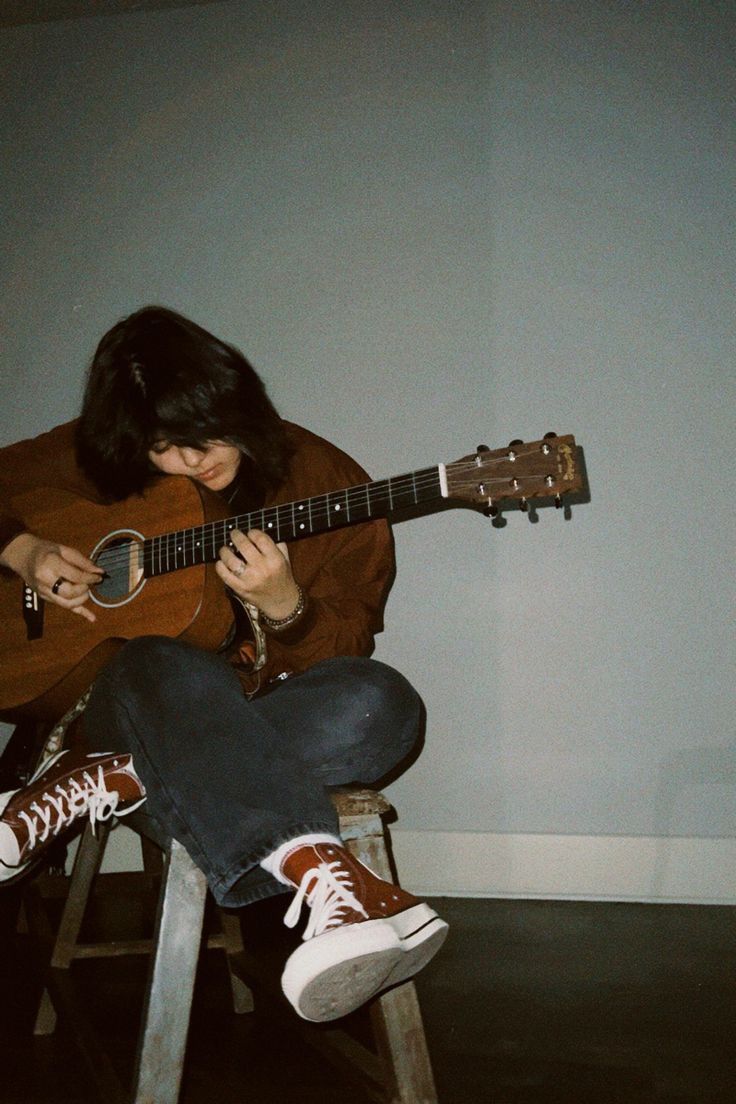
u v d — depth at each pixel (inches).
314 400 92.5
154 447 58.4
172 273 97.3
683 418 84.9
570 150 88.9
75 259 99.7
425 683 88.7
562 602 86.4
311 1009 35.6
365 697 47.0
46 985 53.6
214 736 39.1
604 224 87.7
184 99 98.4
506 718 87.0
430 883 86.7
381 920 35.6
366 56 94.2
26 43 102.4
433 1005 58.4
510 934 74.0
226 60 97.7
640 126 87.7
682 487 84.6
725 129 86.3
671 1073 47.5
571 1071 48.1
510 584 87.4
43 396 99.3
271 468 58.7
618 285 87.0
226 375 57.6
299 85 95.7
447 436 89.4
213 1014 58.3
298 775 39.2
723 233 85.6
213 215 96.7
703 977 62.4
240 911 81.2
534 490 51.4
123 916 81.9
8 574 63.9
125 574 59.9
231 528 56.7
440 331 90.3
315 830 37.6
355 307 92.4
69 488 65.9
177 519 59.4
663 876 82.7
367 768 48.5
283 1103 45.7
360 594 56.7
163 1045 37.9
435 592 88.8
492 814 86.7
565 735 85.7
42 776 44.8
